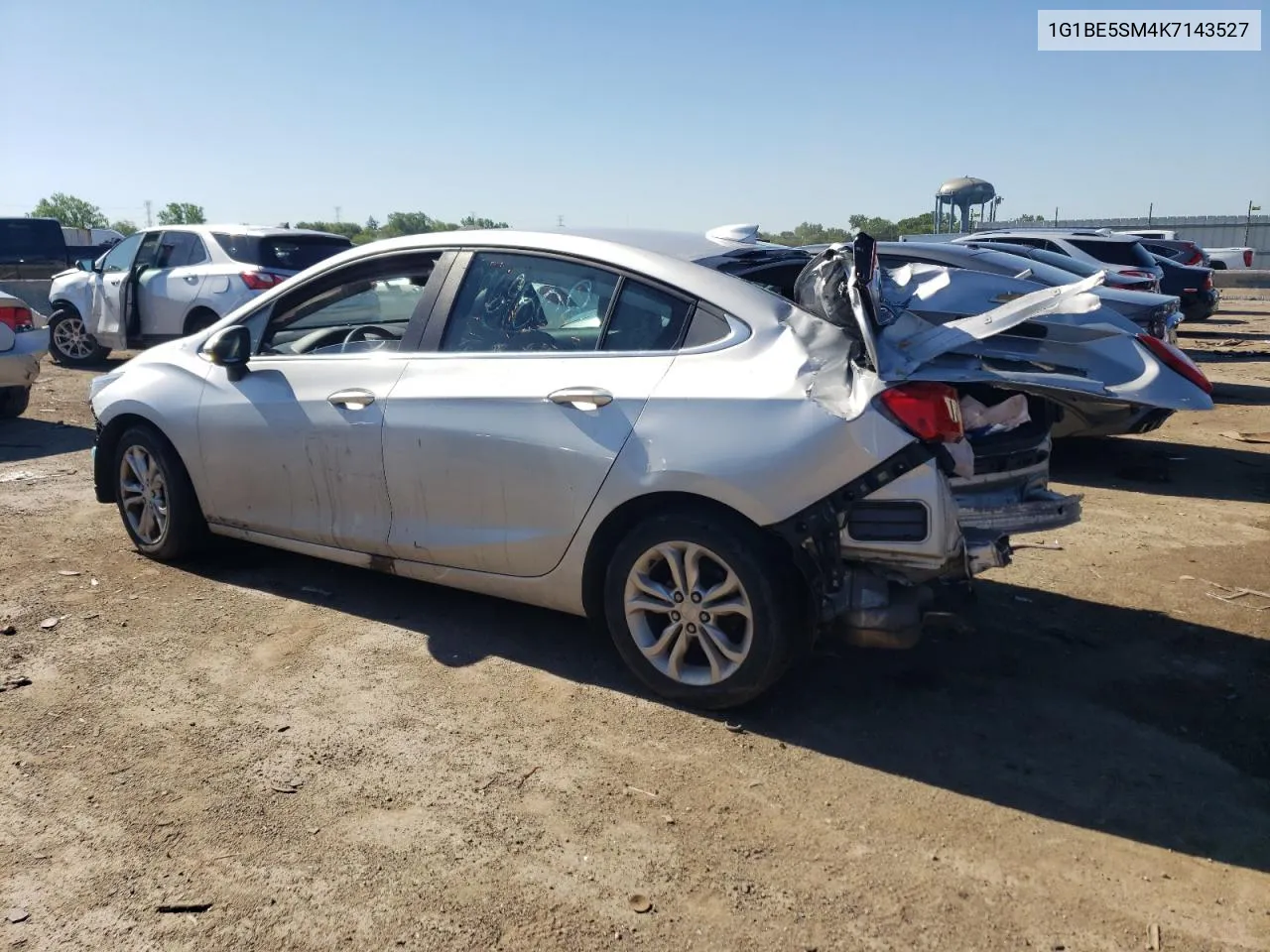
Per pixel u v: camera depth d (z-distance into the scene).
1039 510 3.86
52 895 2.78
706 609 3.68
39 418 9.77
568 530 3.90
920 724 3.72
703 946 2.61
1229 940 2.63
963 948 2.60
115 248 13.25
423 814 3.16
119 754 3.50
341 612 4.74
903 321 3.69
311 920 2.70
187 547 5.27
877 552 3.44
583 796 3.26
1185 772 3.41
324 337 4.82
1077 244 14.14
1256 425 9.34
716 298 3.80
